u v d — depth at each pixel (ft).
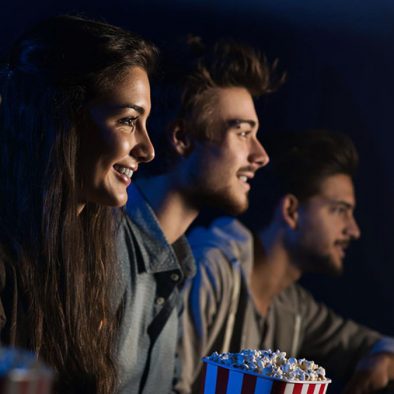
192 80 9.93
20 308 5.41
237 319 10.59
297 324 11.25
